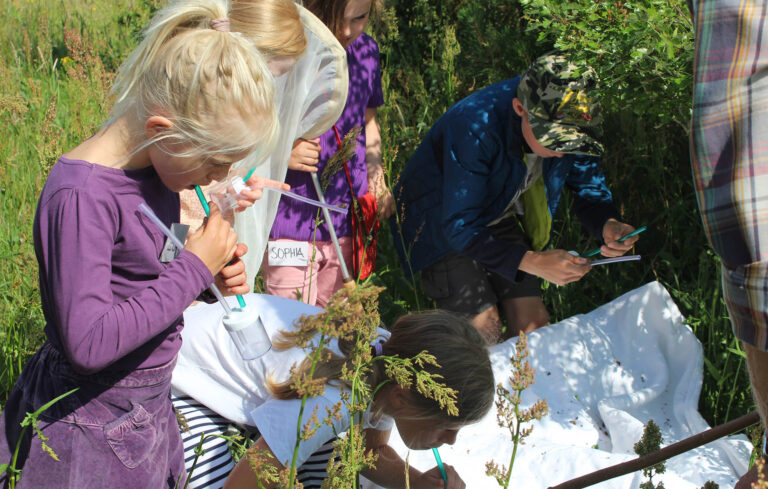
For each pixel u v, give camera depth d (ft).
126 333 4.96
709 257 11.21
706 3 4.15
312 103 8.98
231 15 7.56
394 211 11.28
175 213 5.89
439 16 17.61
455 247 9.82
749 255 4.08
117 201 5.16
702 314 10.69
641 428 8.92
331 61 8.68
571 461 8.30
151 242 5.44
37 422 5.45
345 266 10.01
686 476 8.27
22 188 12.13
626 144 13.14
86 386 5.41
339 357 6.25
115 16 23.25
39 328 8.49
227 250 5.55
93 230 4.98
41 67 18.16
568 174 10.51
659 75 8.73
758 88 4.00
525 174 9.74
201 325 7.30
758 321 4.05
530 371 4.68
